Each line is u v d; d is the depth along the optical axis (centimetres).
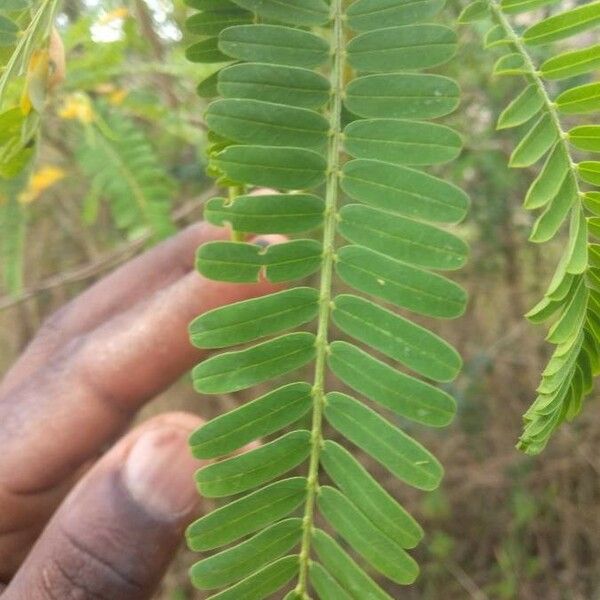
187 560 50
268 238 17
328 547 10
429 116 10
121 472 16
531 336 47
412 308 10
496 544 50
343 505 10
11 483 20
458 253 9
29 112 10
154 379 21
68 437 21
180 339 21
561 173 10
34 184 31
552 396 10
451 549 50
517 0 10
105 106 27
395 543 10
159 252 24
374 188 10
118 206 27
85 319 24
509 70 10
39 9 10
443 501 49
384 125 10
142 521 16
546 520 50
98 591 15
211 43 11
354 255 10
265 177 9
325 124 10
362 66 10
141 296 23
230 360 10
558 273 10
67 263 53
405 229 9
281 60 10
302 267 10
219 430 10
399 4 10
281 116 10
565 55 10
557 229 10
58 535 16
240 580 10
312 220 10
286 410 10
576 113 10
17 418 21
